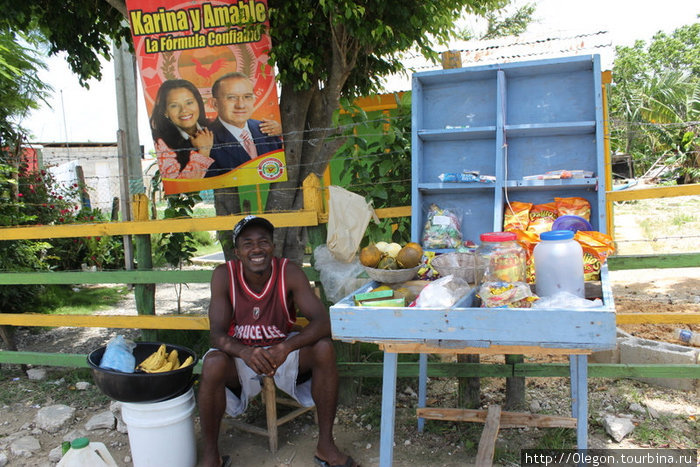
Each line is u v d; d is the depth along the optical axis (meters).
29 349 5.47
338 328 2.38
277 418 3.54
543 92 3.23
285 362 3.00
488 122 3.31
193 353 3.24
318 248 3.52
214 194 4.40
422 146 3.45
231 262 3.13
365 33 3.60
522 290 2.28
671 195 3.04
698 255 3.08
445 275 2.78
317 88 4.48
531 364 3.28
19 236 4.01
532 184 3.06
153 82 3.92
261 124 3.91
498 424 2.81
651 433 3.10
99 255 8.66
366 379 4.07
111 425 3.58
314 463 3.05
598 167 2.95
